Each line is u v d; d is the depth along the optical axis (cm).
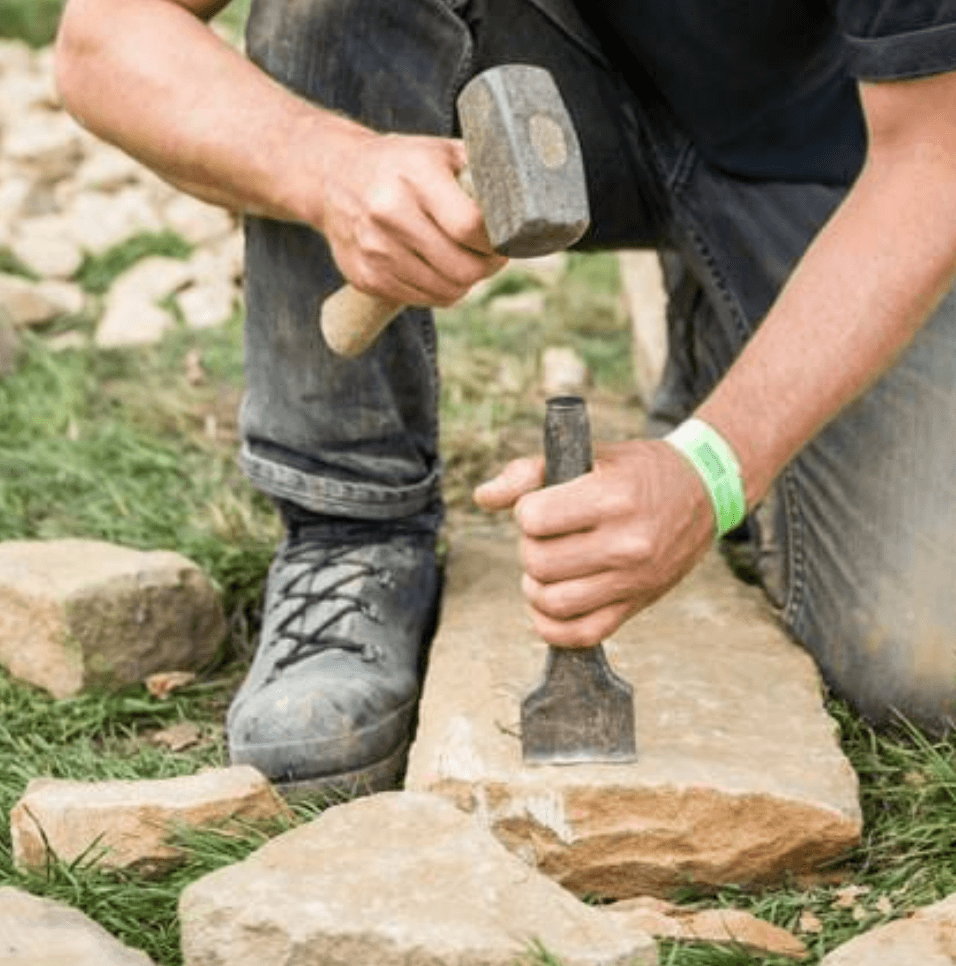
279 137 345
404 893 312
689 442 331
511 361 634
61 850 349
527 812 346
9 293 670
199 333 669
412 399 422
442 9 387
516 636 409
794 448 337
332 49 383
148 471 553
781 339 334
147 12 367
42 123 850
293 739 377
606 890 350
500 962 298
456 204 313
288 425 416
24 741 412
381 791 386
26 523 516
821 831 347
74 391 602
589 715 349
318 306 399
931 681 398
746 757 359
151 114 358
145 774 398
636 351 629
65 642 428
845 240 335
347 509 420
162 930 338
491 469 561
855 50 330
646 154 439
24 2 988
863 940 314
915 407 403
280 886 313
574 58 422
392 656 404
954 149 330
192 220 750
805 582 424
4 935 310
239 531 505
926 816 370
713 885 351
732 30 402
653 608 425
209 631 449
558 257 723
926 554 398
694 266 447
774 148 432
